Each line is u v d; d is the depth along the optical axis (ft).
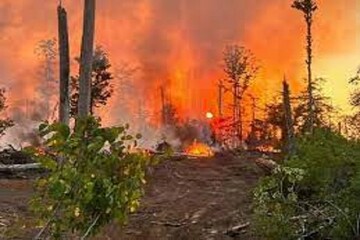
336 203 33.22
